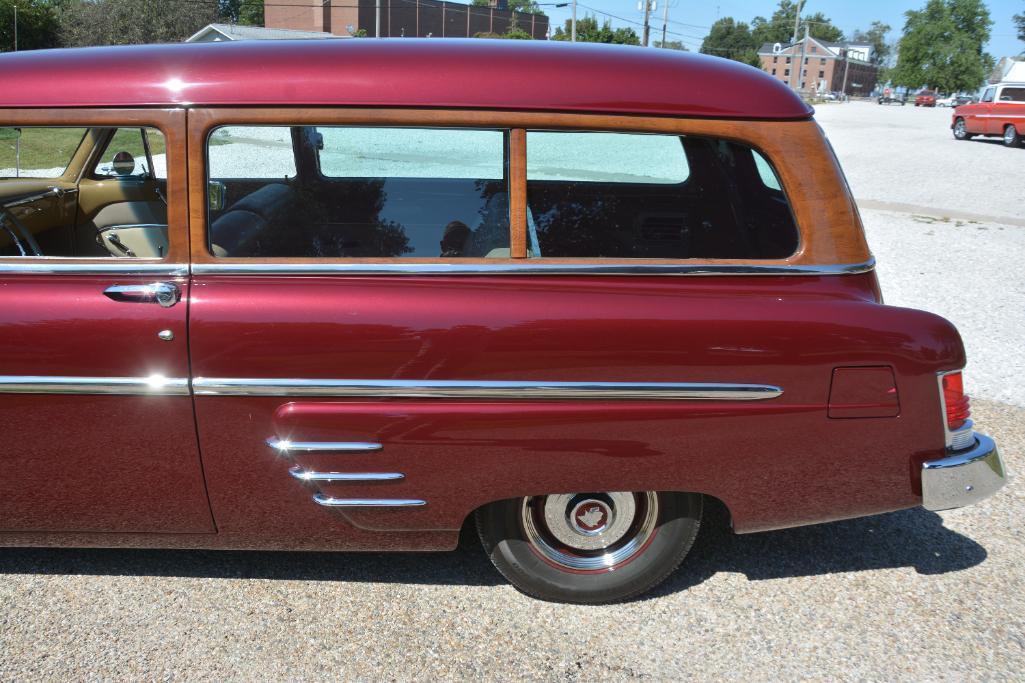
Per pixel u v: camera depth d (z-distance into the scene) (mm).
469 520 3393
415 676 2516
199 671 2520
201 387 2400
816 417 2453
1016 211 12539
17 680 2467
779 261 2461
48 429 2469
